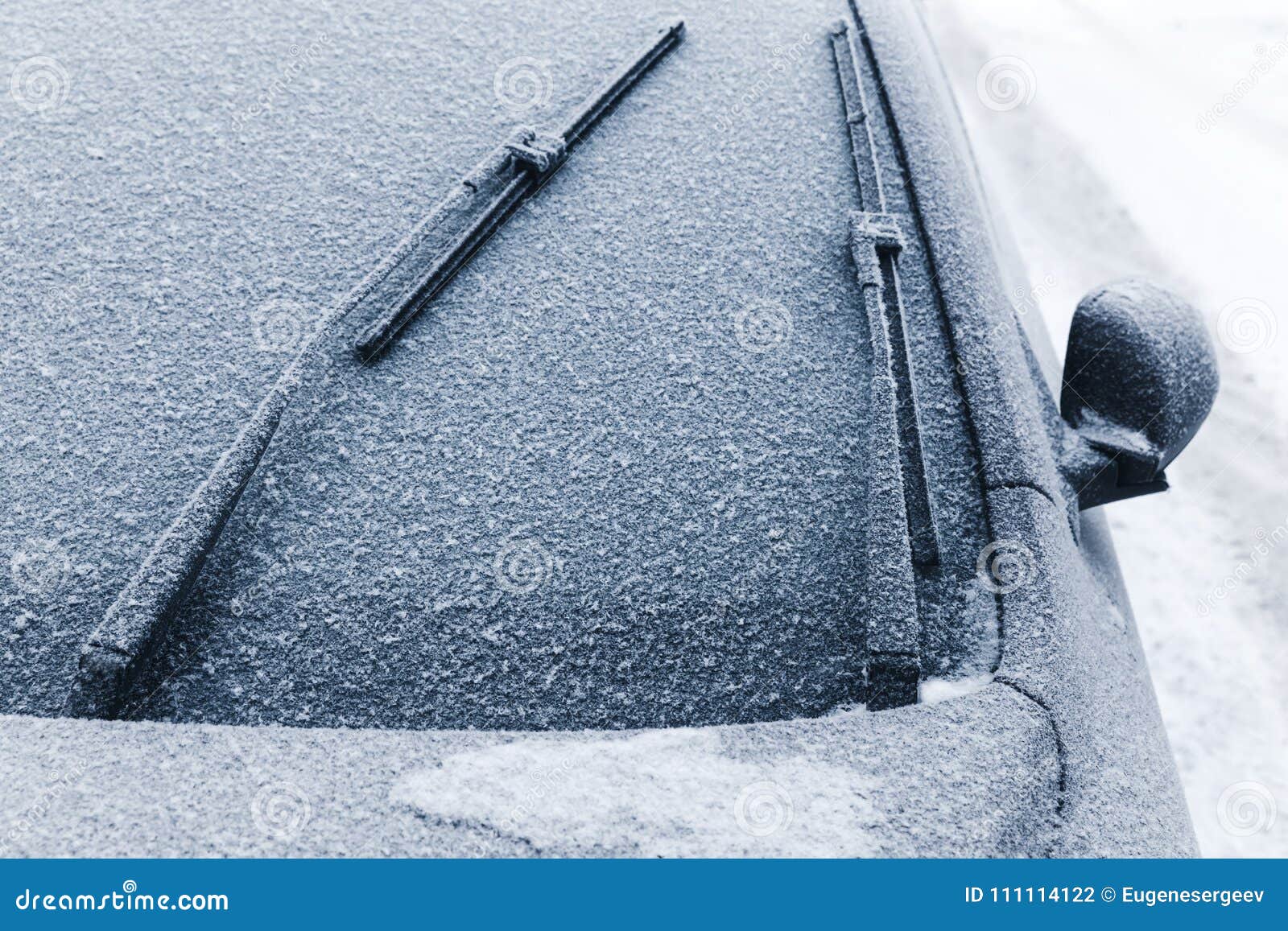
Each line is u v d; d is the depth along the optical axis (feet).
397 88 6.48
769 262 5.71
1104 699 4.58
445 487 4.70
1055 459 5.50
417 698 4.19
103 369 4.96
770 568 4.61
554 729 4.17
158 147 5.94
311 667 4.20
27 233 5.45
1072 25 21.48
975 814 3.54
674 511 4.72
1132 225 15.75
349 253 5.53
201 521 4.27
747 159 6.30
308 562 4.43
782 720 4.22
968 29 21.06
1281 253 15.03
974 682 4.25
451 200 5.70
